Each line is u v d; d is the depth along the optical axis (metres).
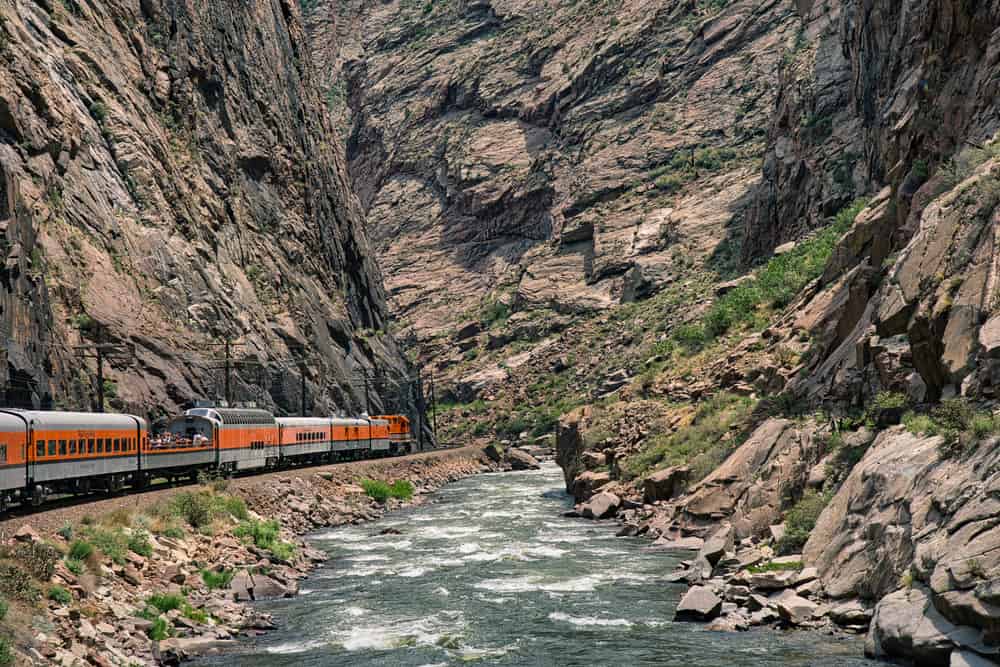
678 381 62.34
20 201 56.28
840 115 105.75
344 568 35.66
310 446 66.06
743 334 65.00
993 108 35.62
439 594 29.95
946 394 25.41
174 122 90.06
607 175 197.75
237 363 76.44
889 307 31.62
